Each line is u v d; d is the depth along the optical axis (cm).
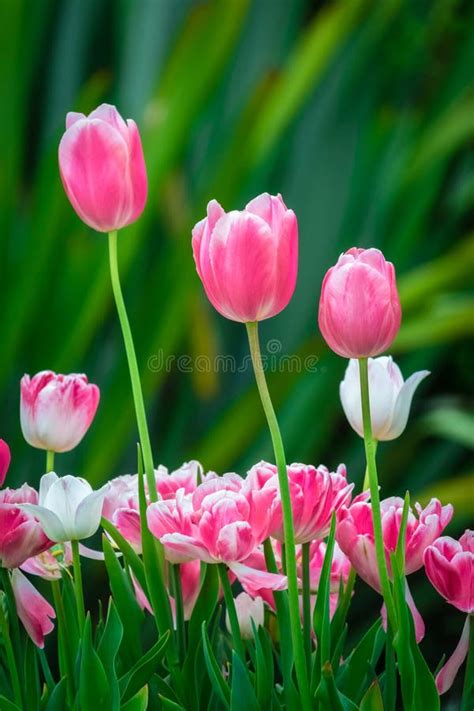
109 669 147
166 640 147
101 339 465
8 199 435
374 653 153
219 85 514
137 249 434
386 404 154
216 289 143
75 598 152
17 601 151
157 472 155
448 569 147
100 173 149
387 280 143
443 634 478
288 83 464
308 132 532
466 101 518
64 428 156
